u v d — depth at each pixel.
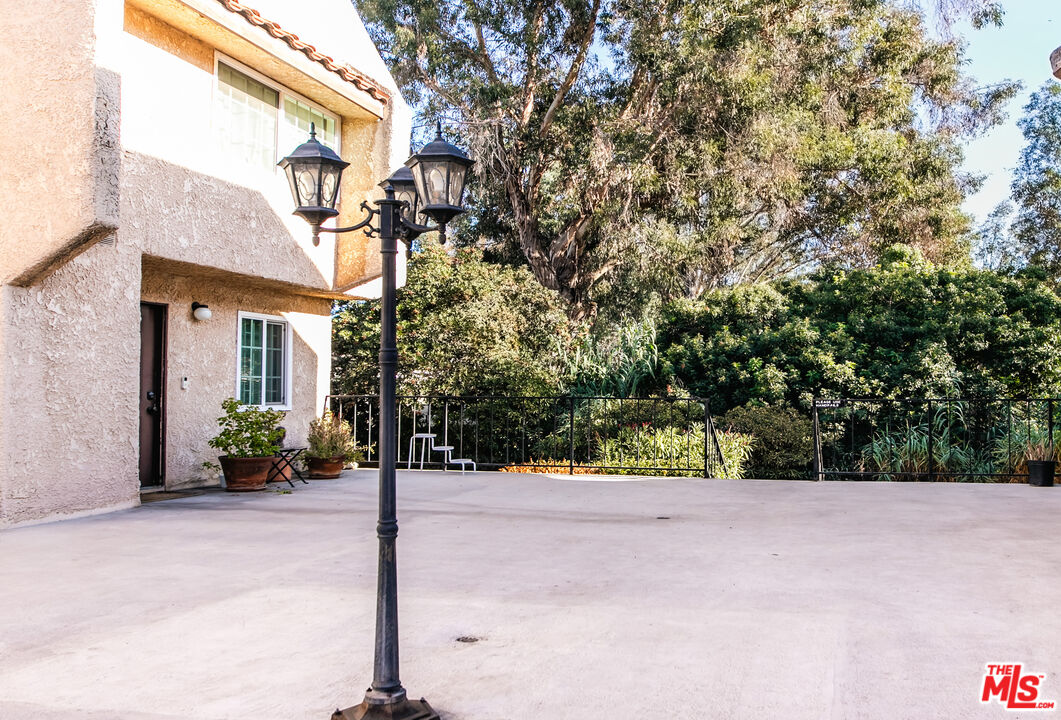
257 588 5.61
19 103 7.56
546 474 12.86
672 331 19.20
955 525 7.93
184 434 10.66
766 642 4.41
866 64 24.58
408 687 3.84
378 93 12.26
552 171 21.86
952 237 26.17
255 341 12.14
